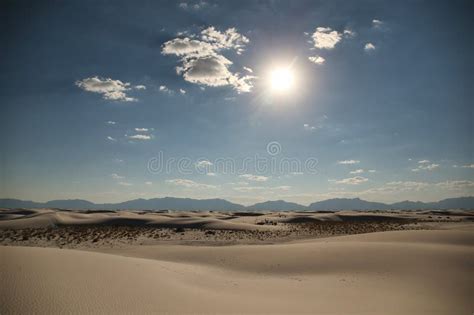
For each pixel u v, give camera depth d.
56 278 15.76
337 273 22.67
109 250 37.47
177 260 30.20
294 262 26.03
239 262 27.47
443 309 15.27
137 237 50.78
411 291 18.16
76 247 40.25
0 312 11.89
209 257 30.03
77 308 12.83
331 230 63.59
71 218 79.31
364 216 102.25
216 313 13.62
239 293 17.59
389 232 38.03
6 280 14.58
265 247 32.00
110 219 77.50
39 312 12.20
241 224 69.06
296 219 92.88
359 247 28.34
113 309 13.09
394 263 23.70
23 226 63.97
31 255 19.47
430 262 23.47
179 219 77.44
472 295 17.42
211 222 70.75
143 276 18.89
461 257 24.39
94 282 16.06
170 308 13.81
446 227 67.50
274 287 19.25
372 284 19.64
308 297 16.89
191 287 18.17
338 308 14.97
